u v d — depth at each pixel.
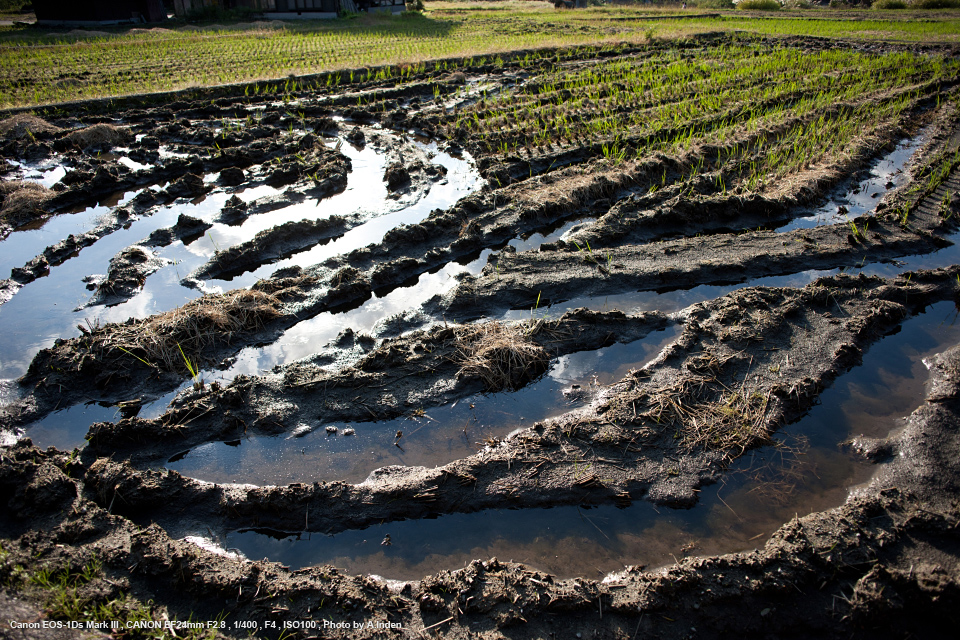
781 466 4.11
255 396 4.60
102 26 22.86
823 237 7.03
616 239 7.09
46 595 3.06
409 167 9.15
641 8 31.89
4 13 28.86
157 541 3.39
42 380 4.70
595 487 3.92
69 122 11.24
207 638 2.96
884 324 5.50
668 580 3.23
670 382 4.73
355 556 3.56
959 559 3.33
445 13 29.73
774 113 11.15
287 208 8.09
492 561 3.40
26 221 7.67
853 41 19.64
